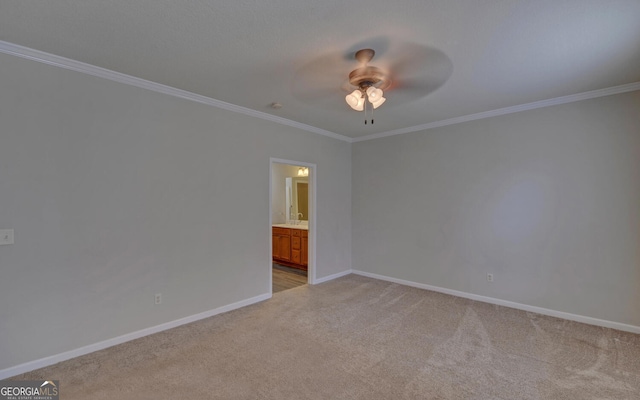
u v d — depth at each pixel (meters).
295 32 2.00
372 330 2.99
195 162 3.21
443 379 2.17
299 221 6.55
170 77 2.73
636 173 2.90
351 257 5.28
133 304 2.78
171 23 1.90
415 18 1.84
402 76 2.67
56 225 2.37
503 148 3.67
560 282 3.30
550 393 2.01
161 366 2.33
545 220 3.39
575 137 3.21
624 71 2.59
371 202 5.00
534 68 2.53
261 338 2.81
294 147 4.28
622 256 2.97
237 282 3.60
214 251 3.38
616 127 2.99
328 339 2.79
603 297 3.07
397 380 2.16
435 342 2.73
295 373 2.25
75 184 2.46
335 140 4.96
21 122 2.22
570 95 3.17
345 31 1.99
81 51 2.26
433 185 4.28
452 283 4.11
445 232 4.16
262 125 3.86
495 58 2.35
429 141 4.32
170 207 3.02
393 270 4.72
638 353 2.53
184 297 3.13
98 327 2.57
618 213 2.99
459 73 2.62
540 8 1.74
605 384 2.11
